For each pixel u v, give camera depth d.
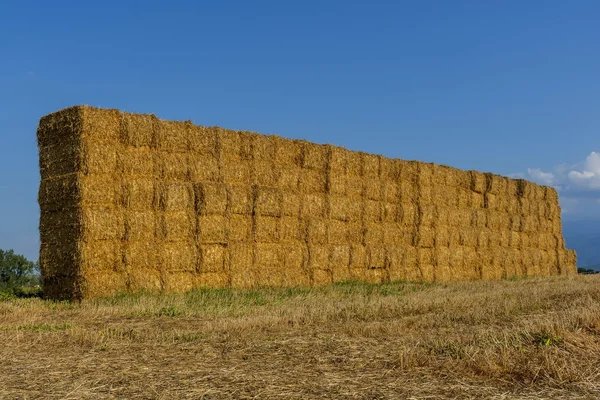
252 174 22.78
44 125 19.66
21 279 28.50
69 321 14.55
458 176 31.83
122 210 19.25
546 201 38.41
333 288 23.67
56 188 19.08
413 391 7.95
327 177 25.14
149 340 11.60
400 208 28.33
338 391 7.89
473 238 32.28
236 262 21.92
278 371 8.91
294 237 23.97
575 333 11.50
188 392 7.75
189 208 20.75
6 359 9.65
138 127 19.80
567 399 7.77
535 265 37.12
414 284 27.27
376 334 12.44
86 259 18.45
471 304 17.91
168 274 20.08
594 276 36.88
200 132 21.33
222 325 13.39
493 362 9.32
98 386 8.01
